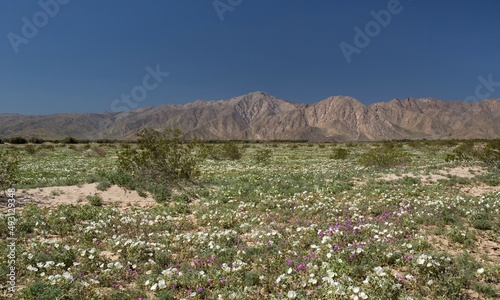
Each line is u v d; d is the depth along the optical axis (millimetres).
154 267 6969
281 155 44344
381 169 24391
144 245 7945
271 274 6555
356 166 27188
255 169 25453
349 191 15469
